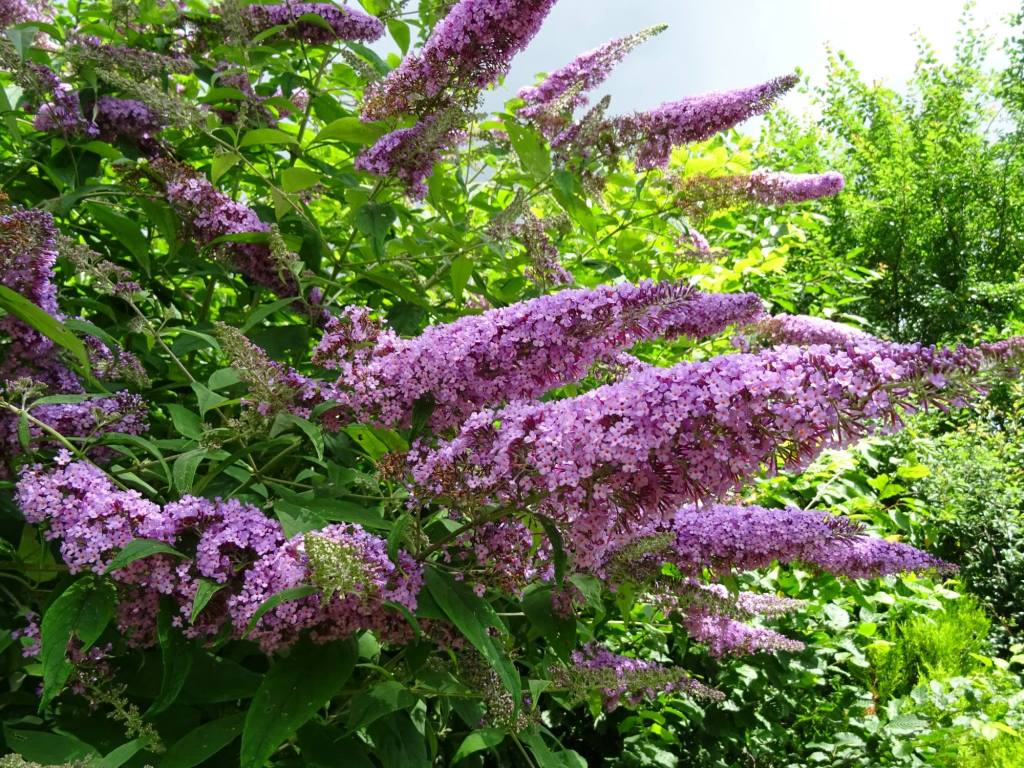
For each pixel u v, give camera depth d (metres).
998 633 9.75
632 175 3.84
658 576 2.45
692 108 3.14
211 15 3.60
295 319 3.41
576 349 2.00
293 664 1.84
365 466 2.95
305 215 2.98
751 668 4.72
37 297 2.20
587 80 3.53
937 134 25.30
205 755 1.81
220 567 1.85
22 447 2.13
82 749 1.81
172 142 3.56
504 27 2.71
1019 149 25.12
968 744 5.38
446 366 1.99
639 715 4.49
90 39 3.04
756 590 4.74
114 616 1.93
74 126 2.95
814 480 5.50
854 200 22.97
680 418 1.58
